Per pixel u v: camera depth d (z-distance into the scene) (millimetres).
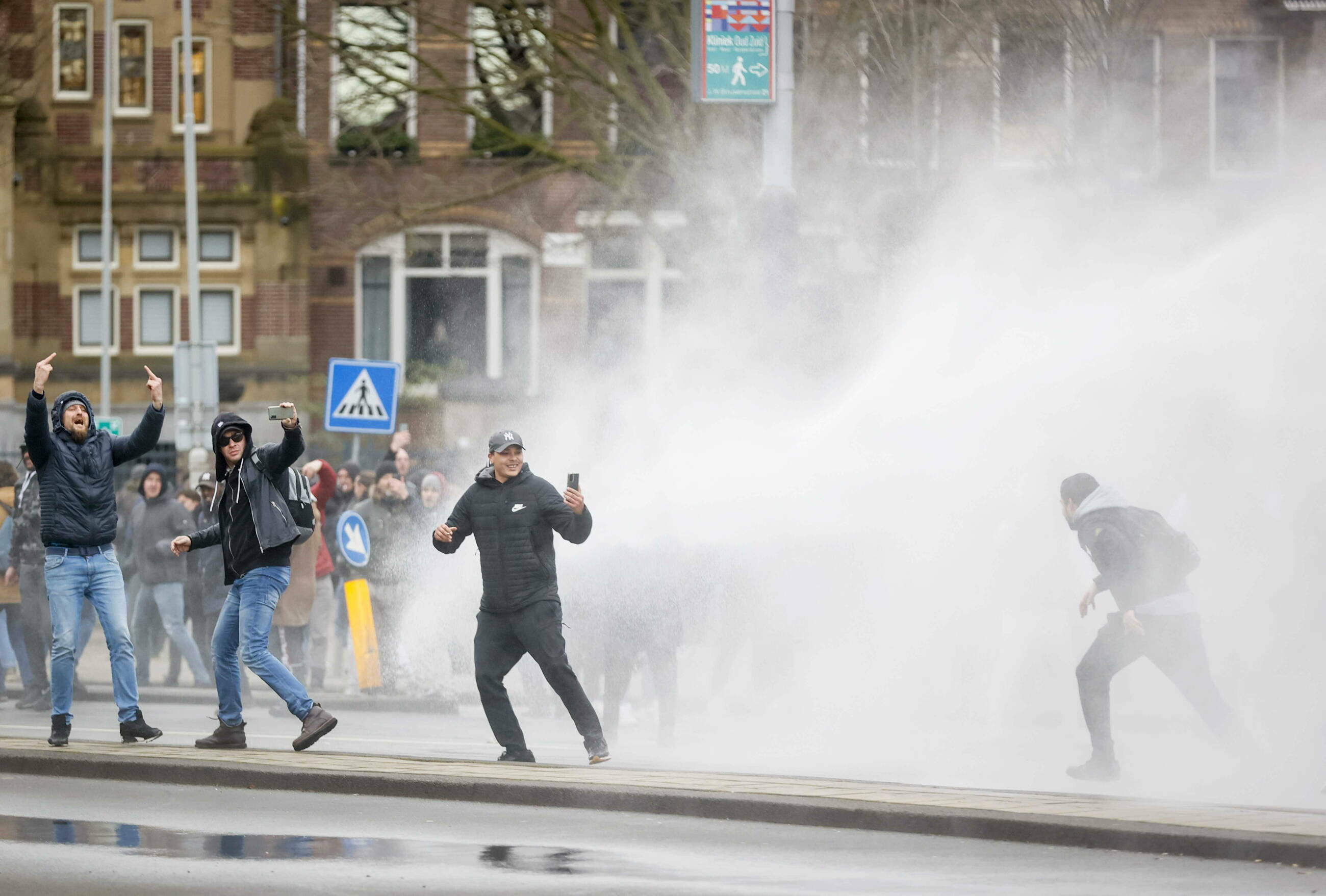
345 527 49750
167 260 118062
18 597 51000
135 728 37500
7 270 117188
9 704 52562
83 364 117875
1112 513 35000
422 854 25484
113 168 117875
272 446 36438
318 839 26641
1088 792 33031
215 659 36438
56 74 118188
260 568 36094
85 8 118312
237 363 117312
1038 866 24828
